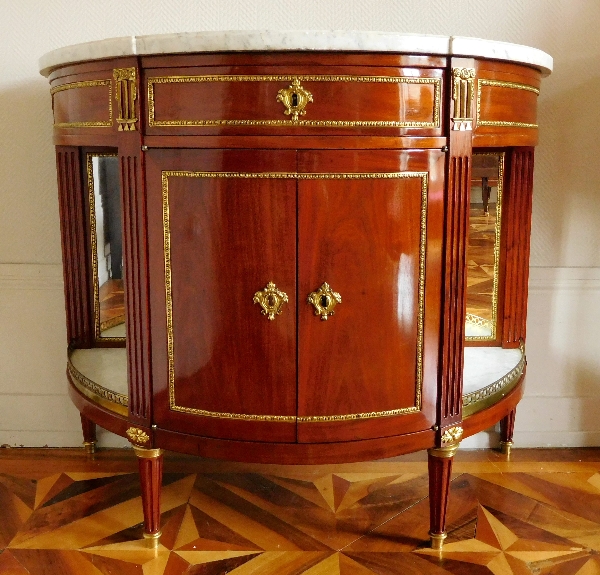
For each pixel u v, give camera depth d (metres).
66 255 1.67
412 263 1.20
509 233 1.66
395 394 1.24
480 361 1.59
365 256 1.18
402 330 1.22
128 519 1.47
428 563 1.32
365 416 1.23
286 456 1.23
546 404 1.83
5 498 1.56
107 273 1.70
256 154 1.13
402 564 1.32
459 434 1.30
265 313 1.19
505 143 1.28
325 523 1.46
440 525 1.35
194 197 1.17
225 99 1.12
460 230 1.22
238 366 1.22
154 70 1.15
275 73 1.10
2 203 1.73
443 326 1.24
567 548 1.37
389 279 1.19
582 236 1.76
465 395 1.34
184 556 1.34
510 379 1.46
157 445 1.30
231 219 1.16
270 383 1.21
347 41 1.08
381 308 1.20
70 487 1.61
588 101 1.69
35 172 1.72
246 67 1.10
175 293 1.22
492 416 1.37
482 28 1.66
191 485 1.62
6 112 1.69
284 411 1.22
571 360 1.81
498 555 1.35
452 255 1.22
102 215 1.66
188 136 1.15
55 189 1.73
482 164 1.64
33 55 1.66
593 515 1.49
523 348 1.69
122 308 1.71
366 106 1.12
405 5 1.64
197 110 1.14
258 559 1.33
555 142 1.71
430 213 1.19
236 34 1.07
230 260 1.18
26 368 1.81
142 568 1.31
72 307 1.70
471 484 1.62
